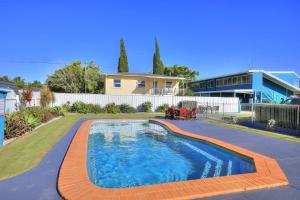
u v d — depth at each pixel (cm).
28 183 470
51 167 572
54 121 1594
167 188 448
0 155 668
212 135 1109
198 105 2636
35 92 2017
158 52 4612
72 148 753
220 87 4081
